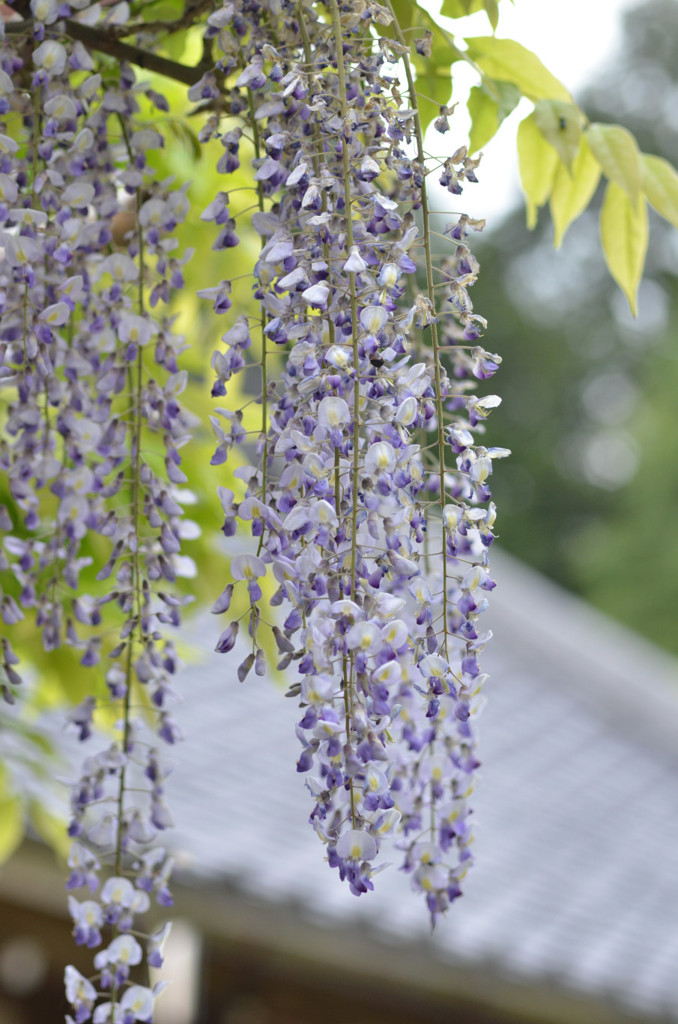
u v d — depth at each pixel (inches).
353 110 51.3
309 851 185.0
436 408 52.4
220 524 76.6
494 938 193.3
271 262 52.2
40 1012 204.7
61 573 61.8
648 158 67.1
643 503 814.5
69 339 62.8
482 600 51.8
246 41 55.6
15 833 84.7
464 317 52.1
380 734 50.6
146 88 59.9
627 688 334.0
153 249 58.9
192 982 202.5
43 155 56.2
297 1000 222.1
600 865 243.6
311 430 51.0
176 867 157.5
